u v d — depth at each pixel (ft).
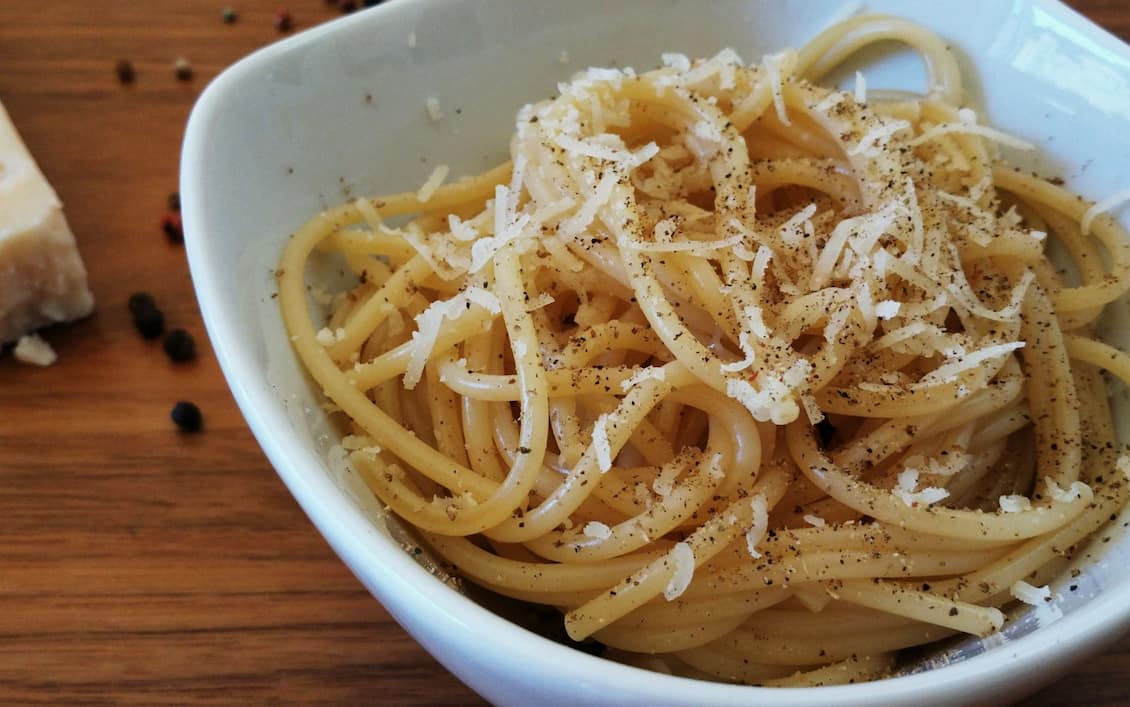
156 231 0.63
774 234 0.41
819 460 0.37
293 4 0.75
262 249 0.40
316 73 0.43
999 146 0.48
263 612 0.46
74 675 0.44
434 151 0.49
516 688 0.29
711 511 0.38
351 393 0.39
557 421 0.38
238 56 0.72
